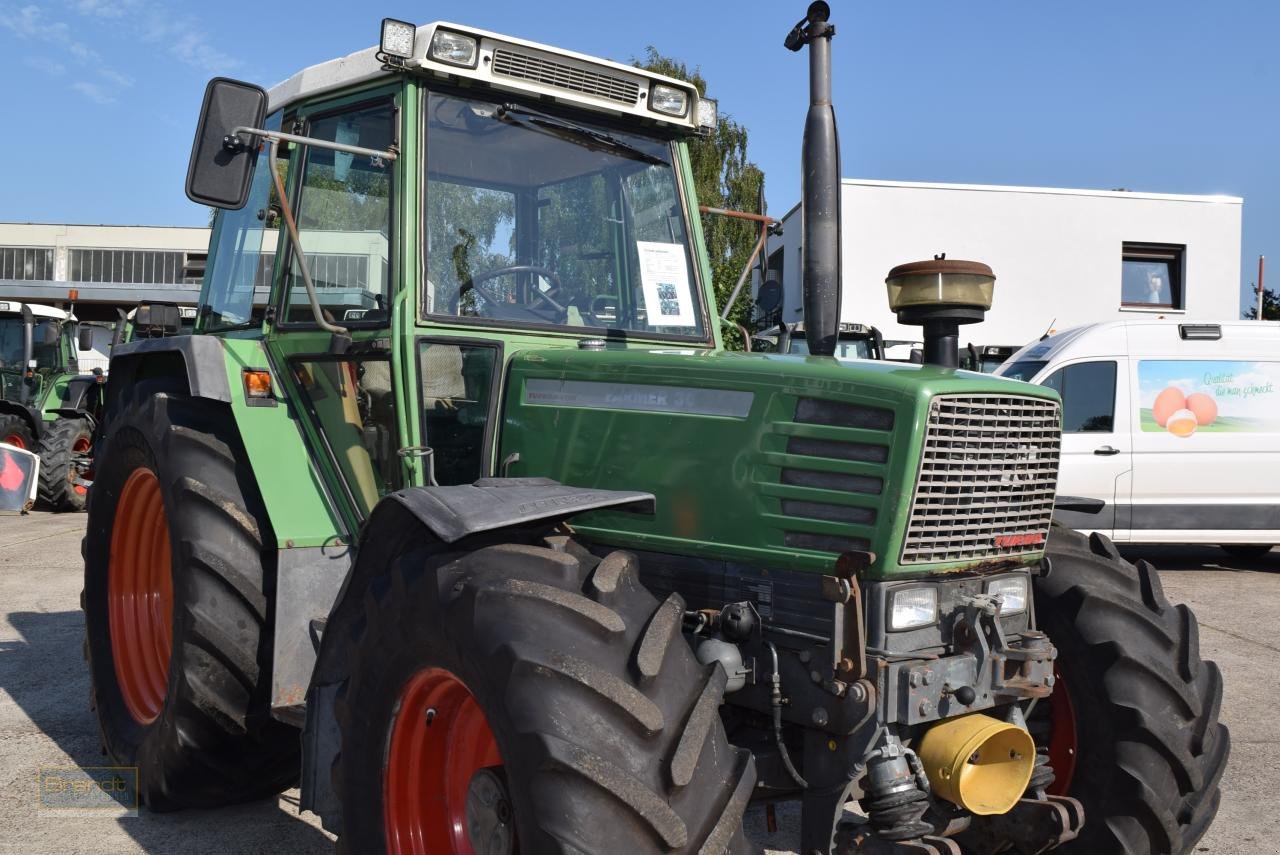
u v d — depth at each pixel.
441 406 3.12
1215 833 3.83
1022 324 19.38
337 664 2.83
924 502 2.50
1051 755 3.11
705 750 2.18
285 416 3.58
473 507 2.42
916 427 2.45
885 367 2.71
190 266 4.59
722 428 2.72
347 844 2.66
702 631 2.65
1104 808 2.95
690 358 2.90
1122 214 19.44
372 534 2.71
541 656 2.17
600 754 2.08
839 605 2.47
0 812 3.71
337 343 3.28
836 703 2.47
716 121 3.78
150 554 4.25
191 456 3.51
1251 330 9.10
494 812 2.46
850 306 19.12
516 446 3.13
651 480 2.84
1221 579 9.16
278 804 3.87
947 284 3.13
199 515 3.42
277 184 3.04
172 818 3.71
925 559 2.54
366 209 3.31
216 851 3.43
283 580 3.30
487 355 3.21
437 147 3.23
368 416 3.26
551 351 3.17
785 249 19.53
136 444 3.89
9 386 12.74
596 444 2.96
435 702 2.63
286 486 3.42
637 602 2.37
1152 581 3.21
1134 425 8.91
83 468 12.04
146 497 4.15
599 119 3.59
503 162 3.36
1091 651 3.00
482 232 3.29
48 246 31.00
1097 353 9.01
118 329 10.07
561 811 2.05
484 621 2.27
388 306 3.14
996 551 2.73
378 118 3.32
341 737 2.72
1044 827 2.78
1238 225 19.59
